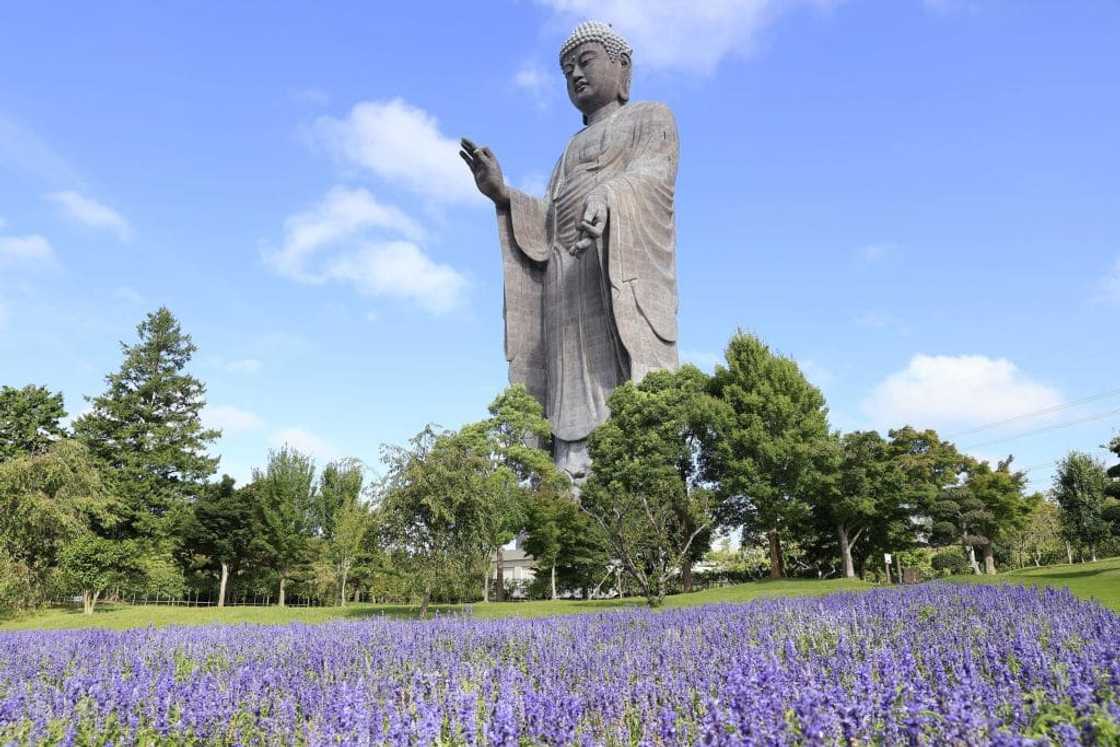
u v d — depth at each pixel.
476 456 30.98
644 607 29.80
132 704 10.33
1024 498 63.25
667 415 51.22
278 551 54.88
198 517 54.09
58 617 37.66
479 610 33.34
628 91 88.81
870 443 48.00
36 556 38.00
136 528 53.72
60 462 38.22
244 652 15.80
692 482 51.38
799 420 49.88
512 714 8.09
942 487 58.38
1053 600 18.59
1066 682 8.45
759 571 61.50
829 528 52.00
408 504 29.41
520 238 84.12
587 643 14.32
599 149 83.38
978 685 8.45
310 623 24.14
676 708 9.35
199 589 58.69
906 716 7.35
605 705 9.46
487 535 30.23
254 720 9.93
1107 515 40.28
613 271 75.38
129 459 56.41
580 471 76.00
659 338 76.69
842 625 15.38
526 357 84.12
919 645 12.47
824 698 7.96
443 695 10.44
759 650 12.28
